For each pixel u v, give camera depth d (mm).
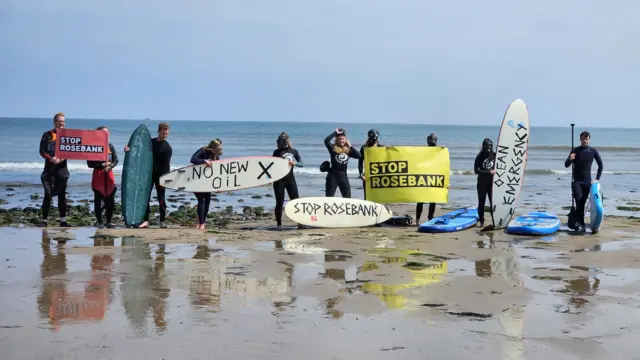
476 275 7828
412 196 12562
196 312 6059
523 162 11648
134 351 4977
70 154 11219
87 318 5816
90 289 6867
